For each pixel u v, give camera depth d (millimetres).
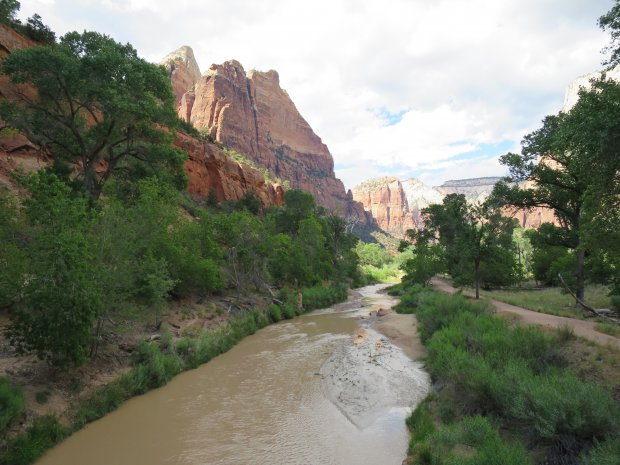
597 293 29062
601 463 5766
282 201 106688
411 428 9883
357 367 15867
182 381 14508
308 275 38562
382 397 12398
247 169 86125
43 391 10406
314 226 48781
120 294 13312
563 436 6992
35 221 12602
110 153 29547
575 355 10180
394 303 38875
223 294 27750
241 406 12062
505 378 8969
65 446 9398
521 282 49188
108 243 13352
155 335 16484
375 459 8625
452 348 12820
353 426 10469
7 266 10586
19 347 10305
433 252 46688
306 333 23469
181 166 33156
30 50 23609
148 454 9078
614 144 9047
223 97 194375
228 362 17125
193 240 24562
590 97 9516
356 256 72562
